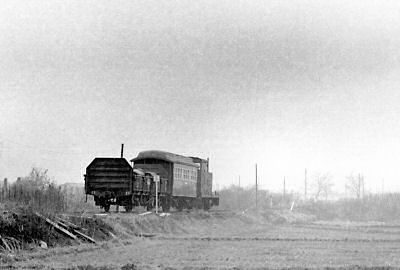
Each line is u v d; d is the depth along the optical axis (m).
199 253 27.06
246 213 69.69
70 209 33.22
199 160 58.88
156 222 39.97
